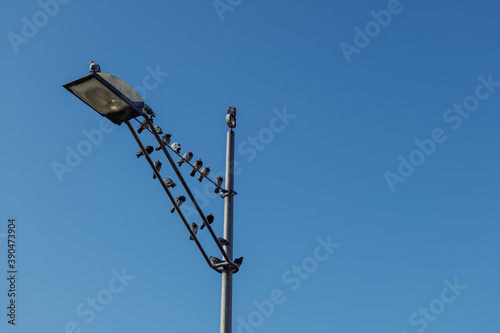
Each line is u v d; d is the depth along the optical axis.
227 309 10.09
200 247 10.20
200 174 11.00
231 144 11.26
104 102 8.71
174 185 10.27
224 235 10.62
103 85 8.45
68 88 8.52
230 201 10.88
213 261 10.45
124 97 8.65
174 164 9.49
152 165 9.51
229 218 10.76
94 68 8.40
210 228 10.04
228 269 10.37
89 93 8.59
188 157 11.01
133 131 9.12
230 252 10.50
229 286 10.25
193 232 10.09
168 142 10.57
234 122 11.52
